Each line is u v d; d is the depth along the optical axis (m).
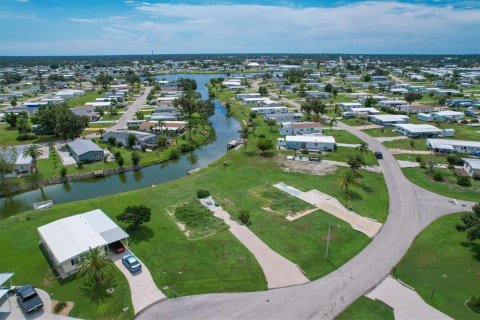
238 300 38.44
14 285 40.81
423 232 54.00
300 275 43.00
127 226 54.72
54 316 35.91
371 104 164.38
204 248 48.56
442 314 36.75
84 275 41.97
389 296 39.50
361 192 69.50
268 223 56.09
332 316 36.22
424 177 77.94
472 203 64.94
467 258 47.25
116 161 89.50
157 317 35.81
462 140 107.56
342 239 51.53
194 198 65.94
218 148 111.56
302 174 80.06
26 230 53.69
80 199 71.50
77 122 103.44
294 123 123.00
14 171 81.19
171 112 156.50
